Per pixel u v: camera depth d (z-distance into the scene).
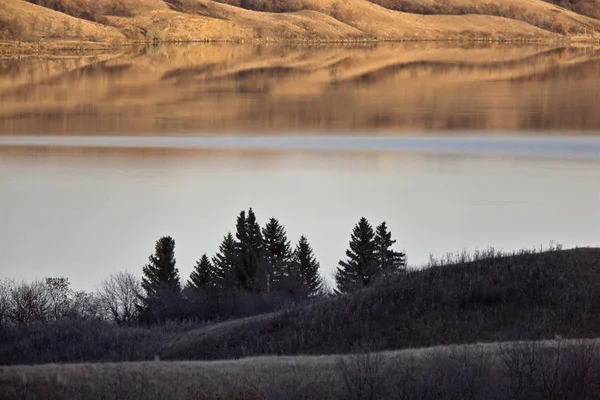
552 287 106.00
